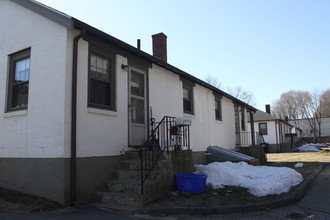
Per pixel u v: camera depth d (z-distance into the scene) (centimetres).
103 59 755
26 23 750
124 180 675
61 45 656
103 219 508
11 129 734
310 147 3512
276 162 1639
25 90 738
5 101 766
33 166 664
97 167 681
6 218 511
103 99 741
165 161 698
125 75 809
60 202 600
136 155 742
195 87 1227
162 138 937
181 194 681
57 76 651
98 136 696
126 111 799
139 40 1088
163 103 980
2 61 797
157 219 519
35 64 705
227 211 555
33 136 677
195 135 1176
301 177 912
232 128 1605
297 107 6519
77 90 658
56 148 624
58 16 654
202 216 537
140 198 588
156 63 946
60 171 609
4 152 741
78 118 652
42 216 525
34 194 652
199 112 1238
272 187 705
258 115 3628
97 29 688
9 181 713
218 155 1225
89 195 649
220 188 761
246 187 755
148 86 907
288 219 514
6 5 820
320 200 668
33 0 738
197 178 697
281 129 3862
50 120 646
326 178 1028
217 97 1442
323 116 6159
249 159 1165
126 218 518
